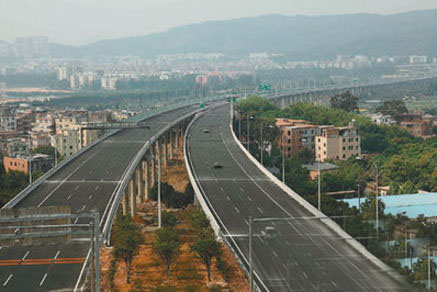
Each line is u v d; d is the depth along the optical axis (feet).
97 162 490.49
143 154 495.82
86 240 296.51
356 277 236.02
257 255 268.62
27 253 274.77
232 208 358.84
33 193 379.55
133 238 278.46
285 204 369.09
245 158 545.85
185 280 269.64
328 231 306.76
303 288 225.15
